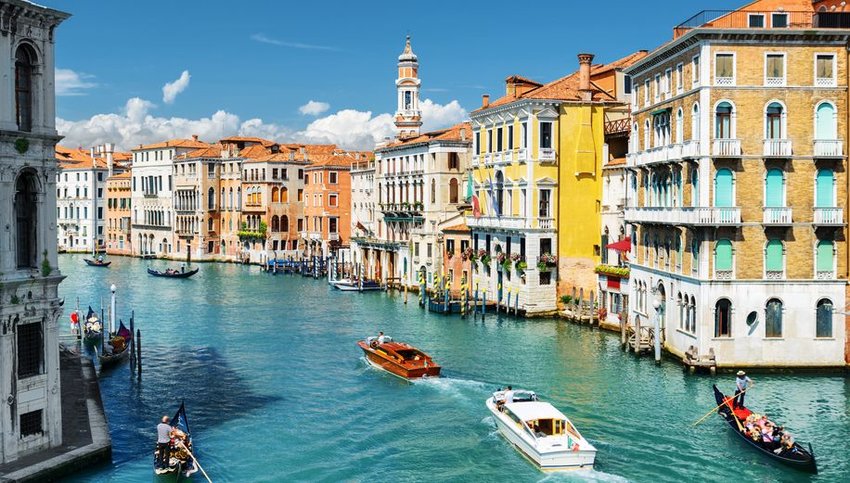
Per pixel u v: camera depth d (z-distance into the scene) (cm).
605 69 5441
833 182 3475
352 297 6675
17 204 2223
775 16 3581
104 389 3453
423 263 6700
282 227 10306
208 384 3538
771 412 2933
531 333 4653
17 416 2214
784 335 3472
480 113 5859
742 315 3456
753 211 3447
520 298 5316
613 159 5125
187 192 11081
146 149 11794
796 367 3475
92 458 2347
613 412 2973
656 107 4025
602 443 2656
